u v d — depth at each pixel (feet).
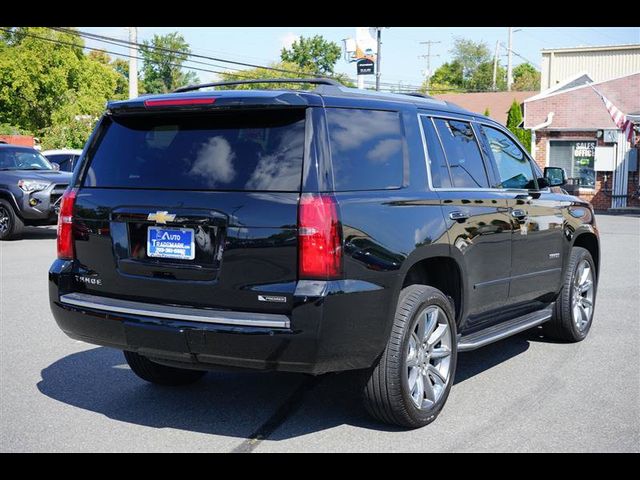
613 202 100.37
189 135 14.98
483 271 17.83
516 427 15.70
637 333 24.53
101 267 15.42
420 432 15.43
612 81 100.42
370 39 112.68
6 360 21.13
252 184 13.96
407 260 14.88
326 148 14.03
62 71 135.03
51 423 16.02
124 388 18.57
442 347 16.24
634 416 16.37
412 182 15.90
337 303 13.44
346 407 17.04
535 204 20.51
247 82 16.52
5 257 43.21
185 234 14.37
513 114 117.91
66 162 65.10
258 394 18.07
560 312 22.59
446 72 322.34
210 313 13.93
